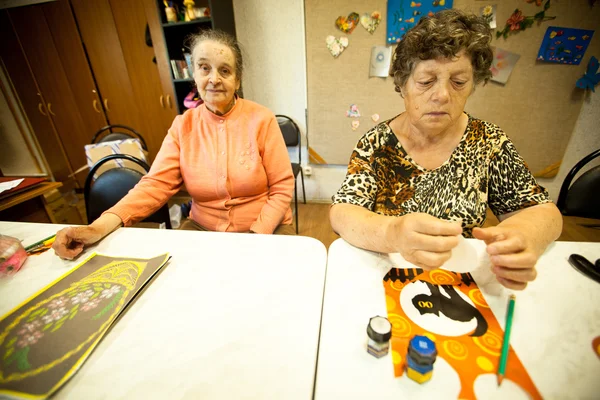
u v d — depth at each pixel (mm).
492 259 452
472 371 346
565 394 317
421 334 400
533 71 1817
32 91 2613
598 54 1715
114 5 2141
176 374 366
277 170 1072
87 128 2695
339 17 1878
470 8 1737
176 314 464
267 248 636
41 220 1411
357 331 409
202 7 2074
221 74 951
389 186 802
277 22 2053
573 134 1960
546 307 441
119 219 783
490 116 1986
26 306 488
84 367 383
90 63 2406
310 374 357
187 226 1148
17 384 358
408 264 549
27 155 2996
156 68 2322
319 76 2078
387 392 326
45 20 2289
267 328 428
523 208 666
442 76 580
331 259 573
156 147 2648
